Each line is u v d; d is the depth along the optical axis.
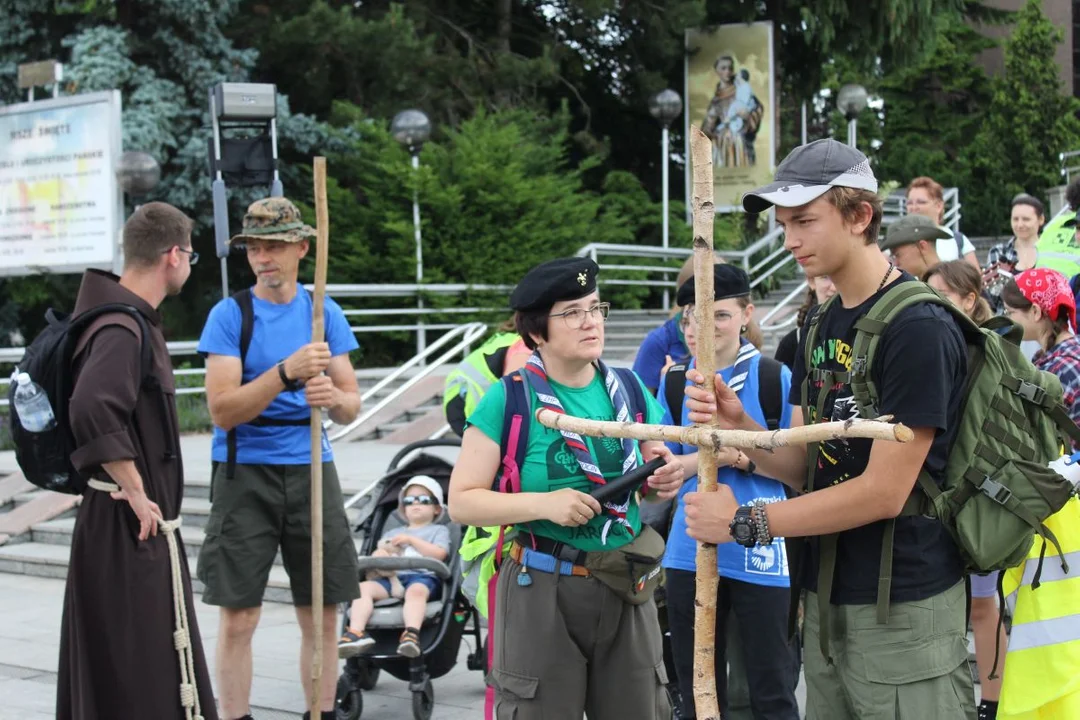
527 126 19.78
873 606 3.04
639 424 3.18
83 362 4.25
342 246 17.73
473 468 3.55
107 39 17.33
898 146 32.69
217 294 18.97
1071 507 4.11
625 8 21.66
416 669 5.61
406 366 10.63
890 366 2.91
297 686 6.19
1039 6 31.92
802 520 2.96
